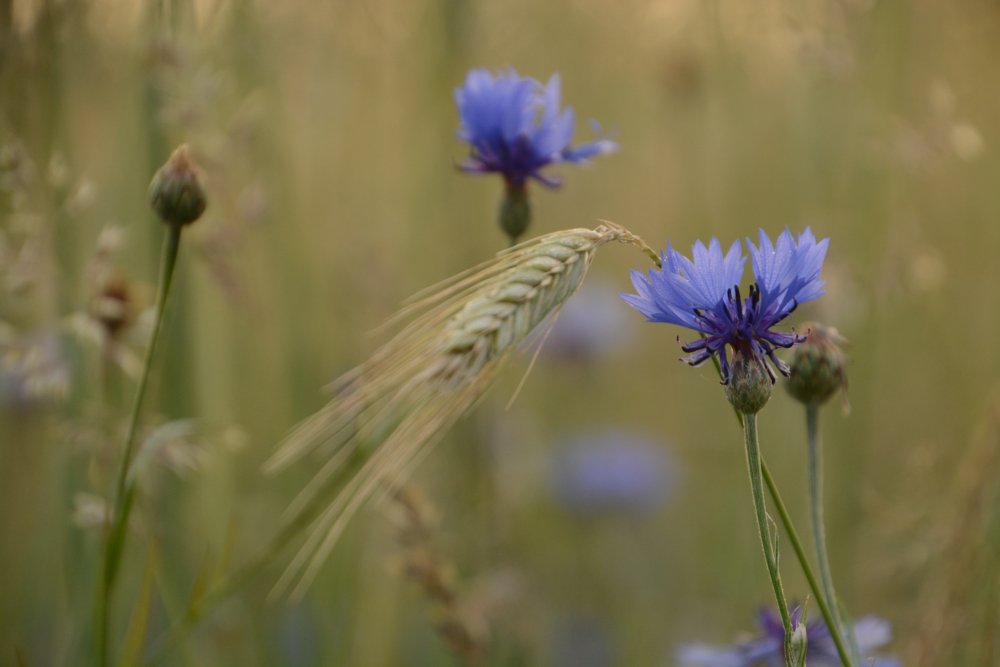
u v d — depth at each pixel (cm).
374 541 79
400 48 95
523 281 57
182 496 73
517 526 90
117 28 75
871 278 79
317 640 75
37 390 65
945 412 94
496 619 73
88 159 75
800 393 59
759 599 78
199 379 74
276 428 85
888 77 90
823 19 77
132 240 75
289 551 75
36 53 69
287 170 85
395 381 57
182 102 70
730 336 57
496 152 65
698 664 63
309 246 89
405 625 82
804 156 95
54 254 67
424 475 81
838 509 84
